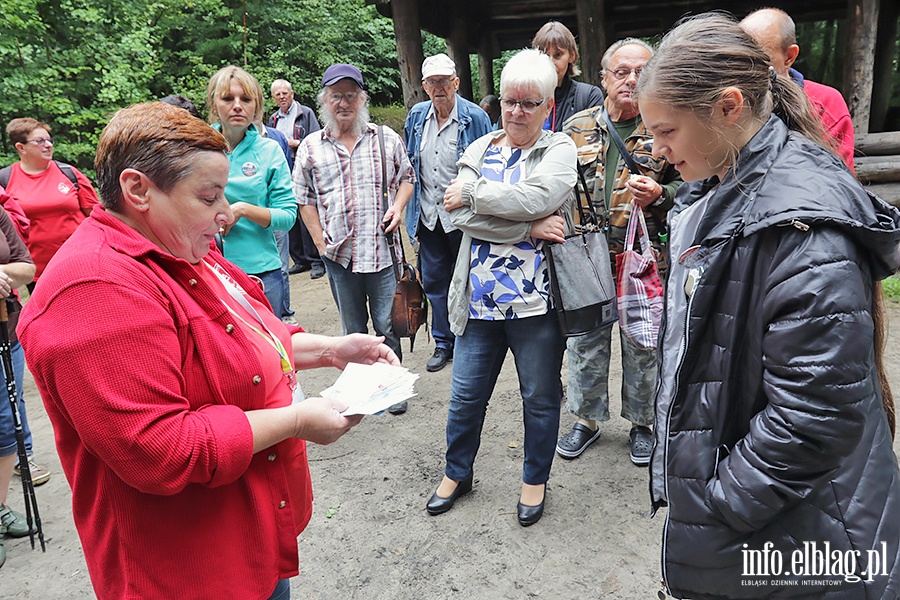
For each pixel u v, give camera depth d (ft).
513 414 11.37
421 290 10.77
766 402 3.78
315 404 4.32
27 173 12.89
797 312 3.37
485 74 32.42
